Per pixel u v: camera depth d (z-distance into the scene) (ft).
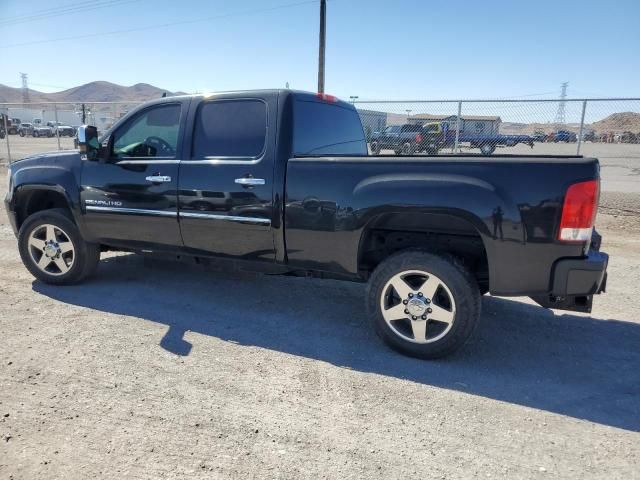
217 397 10.57
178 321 14.83
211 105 14.89
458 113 36.86
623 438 9.52
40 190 17.88
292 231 13.61
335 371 11.96
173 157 15.28
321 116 15.55
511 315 16.02
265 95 14.23
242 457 8.63
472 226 12.44
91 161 16.48
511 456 8.89
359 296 17.62
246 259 14.66
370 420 9.91
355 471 8.37
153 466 8.34
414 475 8.31
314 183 13.19
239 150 14.35
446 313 12.19
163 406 10.15
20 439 8.98
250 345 13.32
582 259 11.11
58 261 17.47
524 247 11.32
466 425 9.84
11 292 16.97
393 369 12.14
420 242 13.74
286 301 16.93
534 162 11.15
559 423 9.99
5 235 26.37
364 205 12.53
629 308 16.81
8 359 12.01
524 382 11.64
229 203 14.28
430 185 11.89
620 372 12.25
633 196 41.04
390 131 42.45
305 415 10.02
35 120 181.98
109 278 18.84
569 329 14.93
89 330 13.93
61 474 8.10
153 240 15.90
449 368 12.26
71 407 10.03
